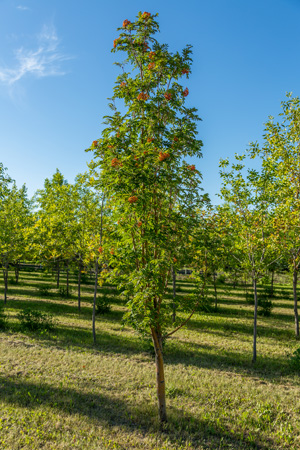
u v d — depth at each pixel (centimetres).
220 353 1044
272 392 717
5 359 841
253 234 1056
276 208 1142
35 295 2184
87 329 1288
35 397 628
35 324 1209
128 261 595
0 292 2223
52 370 785
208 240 612
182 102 604
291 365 909
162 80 597
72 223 1378
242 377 823
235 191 1055
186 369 863
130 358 942
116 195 561
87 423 543
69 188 1404
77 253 1496
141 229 588
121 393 678
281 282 3547
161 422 560
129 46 584
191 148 606
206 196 612
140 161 557
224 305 2117
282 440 525
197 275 650
